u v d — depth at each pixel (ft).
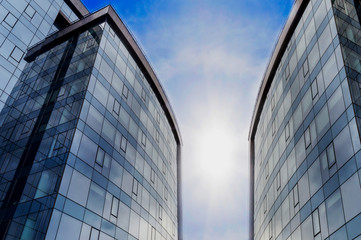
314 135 80.33
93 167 83.25
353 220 56.70
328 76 78.43
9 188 79.30
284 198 95.61
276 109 121.08
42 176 75.41
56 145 80.53
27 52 116.88
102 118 94.43
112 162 93.35
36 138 87.76
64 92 96.37
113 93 105.40
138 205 103.65
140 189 108.37
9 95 104.12
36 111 97.66
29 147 86.69
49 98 98.63
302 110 91.86
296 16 108.17
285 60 117.39
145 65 136.77
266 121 136.15
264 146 134.82
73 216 70.79
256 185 146.10
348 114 65.77
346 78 69.51
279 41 122.01
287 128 103.35
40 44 124.16
